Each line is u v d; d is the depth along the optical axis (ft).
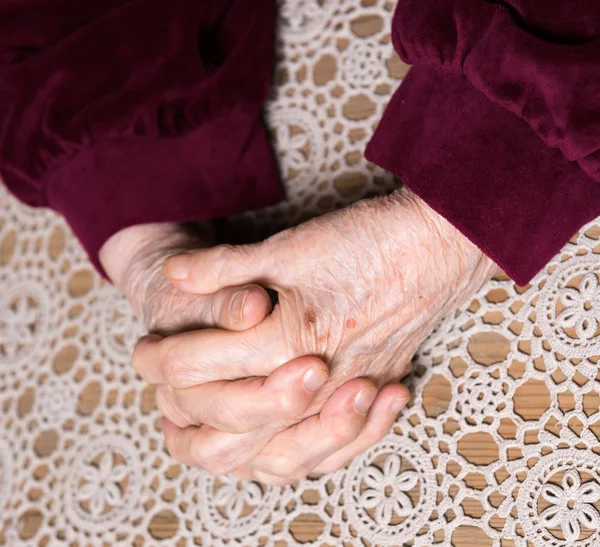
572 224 2.01
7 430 2.55
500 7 1.93
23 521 2.47
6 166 2.42
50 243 2.67
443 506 2.18
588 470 2.11
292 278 2.09
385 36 2.47
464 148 2.00
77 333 2.56
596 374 2.15
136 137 2.34
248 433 2.12
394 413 2.15
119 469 2.43
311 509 2.27
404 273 2.07
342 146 2.44
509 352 2.22
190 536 2.33
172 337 2.14
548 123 1.91
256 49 2.42
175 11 2.35
